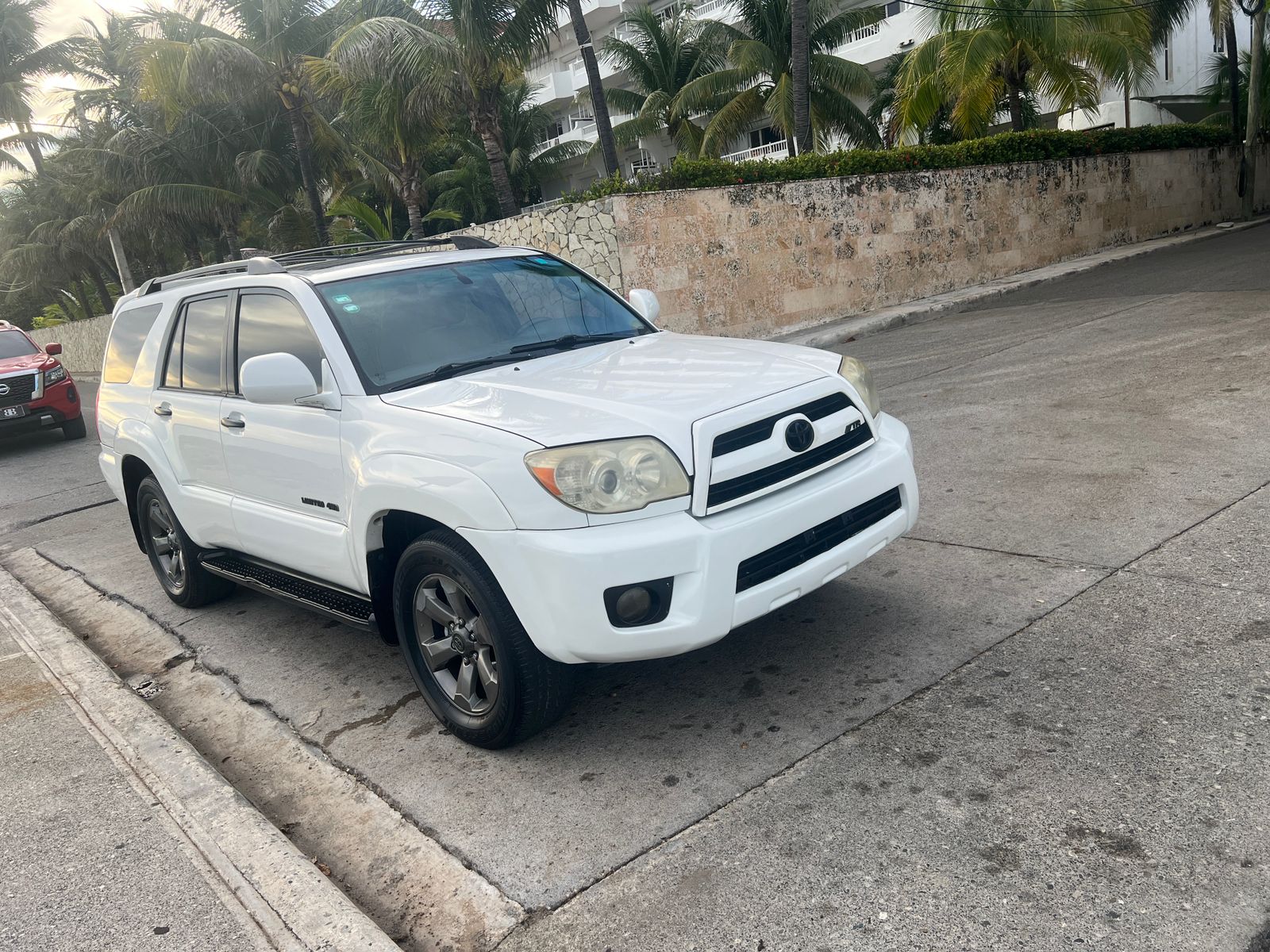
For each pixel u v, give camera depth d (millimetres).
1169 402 6543
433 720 3785
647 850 2725
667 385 3352
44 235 42156
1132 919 2174
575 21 16875
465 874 2783
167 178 28516
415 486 3215
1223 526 4297
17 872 3068
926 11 23766
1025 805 2629
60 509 9172
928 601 4078
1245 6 21469
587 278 4711
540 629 2988
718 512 3025
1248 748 2717
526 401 3289
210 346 4652
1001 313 12898
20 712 4352
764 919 2371
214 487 4664
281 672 4531
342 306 3943
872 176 15164
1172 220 21156
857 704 3322
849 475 3342
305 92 24516
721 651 3936
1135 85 22781
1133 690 3115
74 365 35969
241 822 3164
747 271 13969
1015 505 5066
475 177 38500
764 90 27766
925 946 2193
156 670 4852
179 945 2613
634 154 40531
